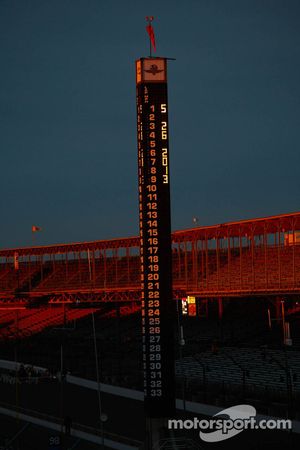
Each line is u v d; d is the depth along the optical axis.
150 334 61.09
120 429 74.44
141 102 61.91
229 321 124.44
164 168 61.34
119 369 103.12
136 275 135.12
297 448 61.19
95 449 68.38
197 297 116.69
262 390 86.31
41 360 119.88
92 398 90.62
